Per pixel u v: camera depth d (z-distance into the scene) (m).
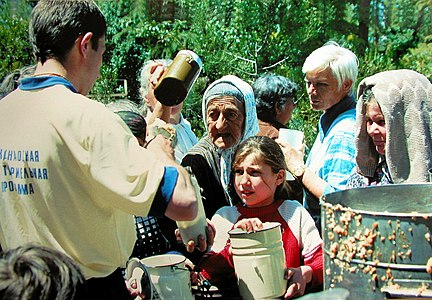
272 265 2.11
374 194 2.13
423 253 1.70
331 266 1.87
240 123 2.93
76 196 1.95
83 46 2.04
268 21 7.36
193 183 2.01
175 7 7.99
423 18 8.02
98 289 2.02
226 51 7.07
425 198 2.14
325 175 2.98
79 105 1.94
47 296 1.28
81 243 1.99
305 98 6.41
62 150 1.93
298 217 2.46
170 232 2.58
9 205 2.00
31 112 1.97
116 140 1.91
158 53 7.89
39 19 2.03
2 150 1.99
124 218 2.07
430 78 7.52
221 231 2.51
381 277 1.74
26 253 1.33
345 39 7.76
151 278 2.14
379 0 8.01
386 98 2.41
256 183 2.48
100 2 8.30
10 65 7.19
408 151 2.41
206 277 2.34
